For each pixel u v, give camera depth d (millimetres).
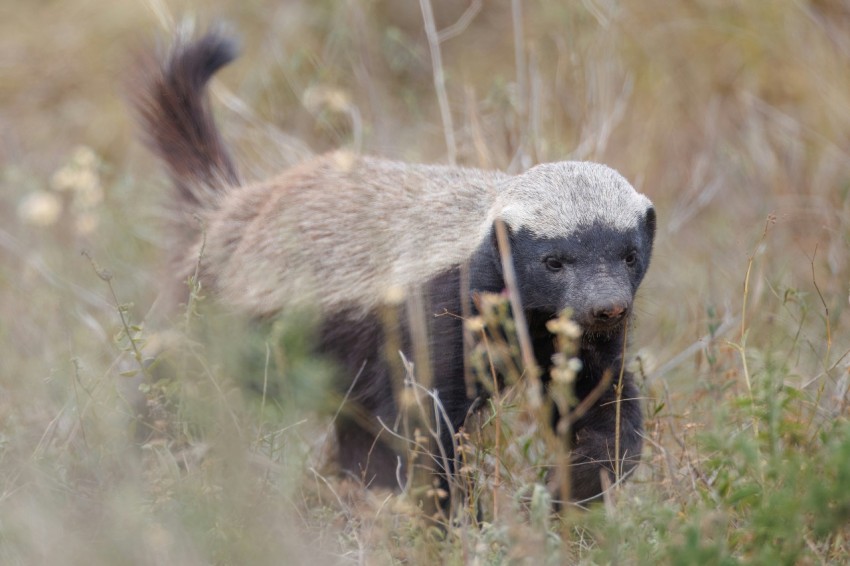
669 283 13531
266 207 10461
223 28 11969
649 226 9297
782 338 11000
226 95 15484
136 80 11820
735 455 8789
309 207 10180
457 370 9203
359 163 10438
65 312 12258
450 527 7977
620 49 16266
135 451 9445
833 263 12727
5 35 19625
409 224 9648
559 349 9094
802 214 14734
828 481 7637
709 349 10906
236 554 7305
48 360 11141
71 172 13703
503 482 9078
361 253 9750
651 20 17438
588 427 9539
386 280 9516
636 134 15773
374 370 9703
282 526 7672
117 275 13320
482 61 17656
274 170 14219
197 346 9297
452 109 16312
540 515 7141
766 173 15461
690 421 9953
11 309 12852
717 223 14625
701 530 7316
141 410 10195
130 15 19375
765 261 13016
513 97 13781
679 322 12758
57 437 9711
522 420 10352
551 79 15906
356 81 16266
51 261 13641
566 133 14883
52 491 8609
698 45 17281
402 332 9375
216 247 10594
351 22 17281
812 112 16328
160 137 11609
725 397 10188
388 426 9633
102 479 8750
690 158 16031
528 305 9078
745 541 7574
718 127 16484
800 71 16641
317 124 14742
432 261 9352
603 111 14648
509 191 9219
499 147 13438
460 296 9227
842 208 13992
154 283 12930
